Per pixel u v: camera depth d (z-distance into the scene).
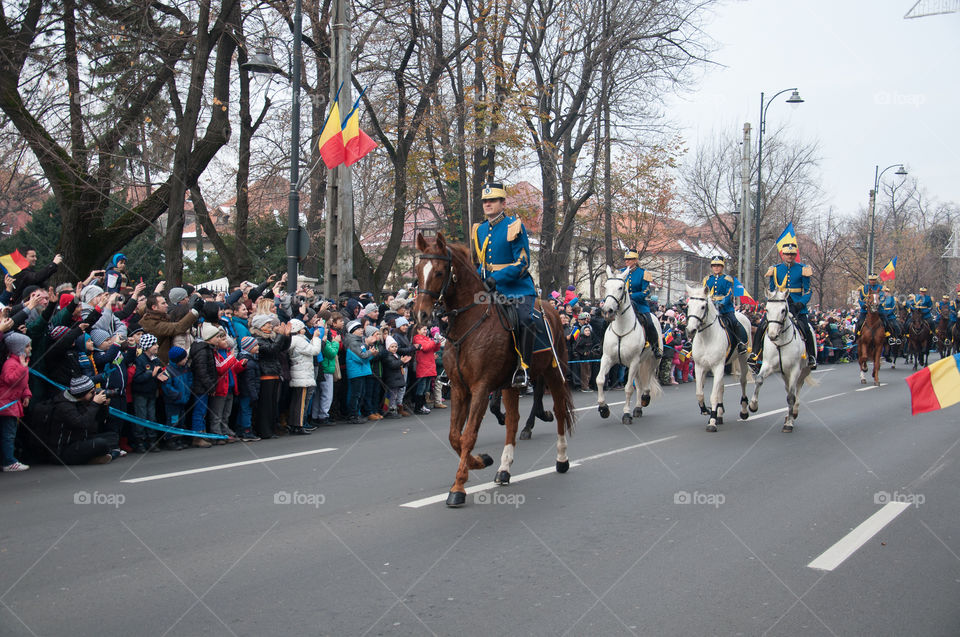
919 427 12.69
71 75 16.64
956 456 9.98
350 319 14.54
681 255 60.47
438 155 24.94
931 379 6.04
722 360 12.30
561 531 6.30
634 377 13.19
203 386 10.53
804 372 13.18
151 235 32.38
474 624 4.43
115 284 12.66
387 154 24.83
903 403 16.33
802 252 54.53
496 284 7.88
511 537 6.14
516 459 9.53
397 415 14.20
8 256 11.91
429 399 15.53
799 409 15.28
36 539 6.02
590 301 22.73
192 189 21.98
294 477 8.45
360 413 13.64
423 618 4.51
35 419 9.09
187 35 18.58
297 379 11.85
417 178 25.48
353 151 15.79
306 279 19.25
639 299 13.79
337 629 4.35
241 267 22.39
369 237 42.50
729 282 13.52
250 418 11.26
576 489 7.86
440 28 22.45
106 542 5.96
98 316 9.74
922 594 5.00
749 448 10.46
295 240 14.85
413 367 14.48
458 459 9.59
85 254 17.69
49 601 4.74
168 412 10.38
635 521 6.64
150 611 4.59
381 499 7.40
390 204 29.77
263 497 7.47
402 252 41.94
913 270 60.28
